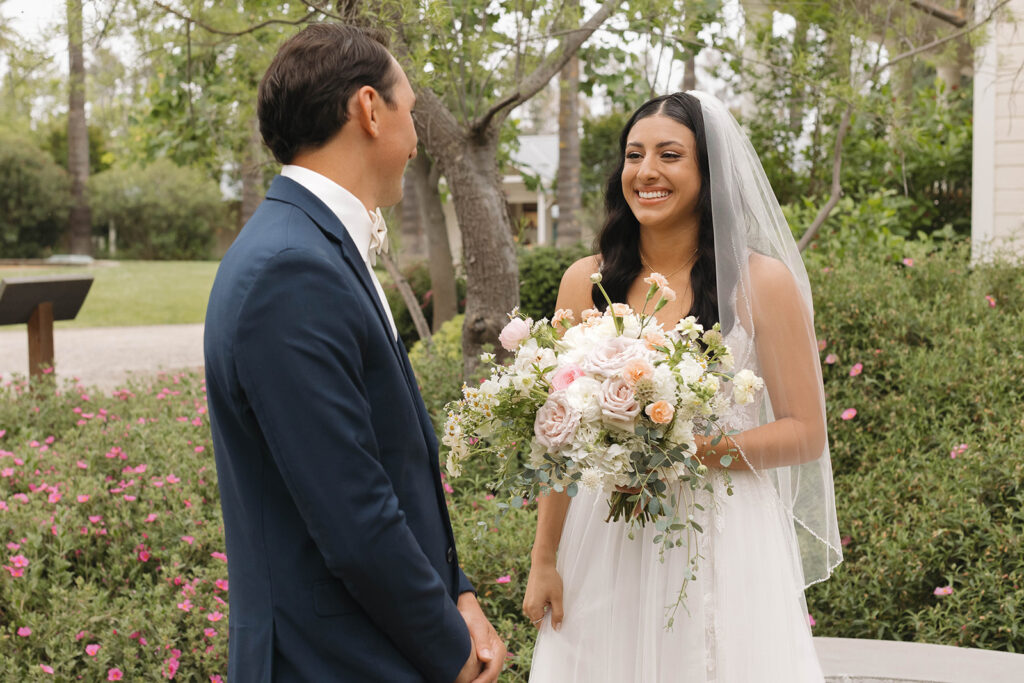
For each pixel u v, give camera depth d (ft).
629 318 6.13
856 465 12.66
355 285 4.66
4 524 10.73
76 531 11.03
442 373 15.67
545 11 12.34
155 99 24.40
